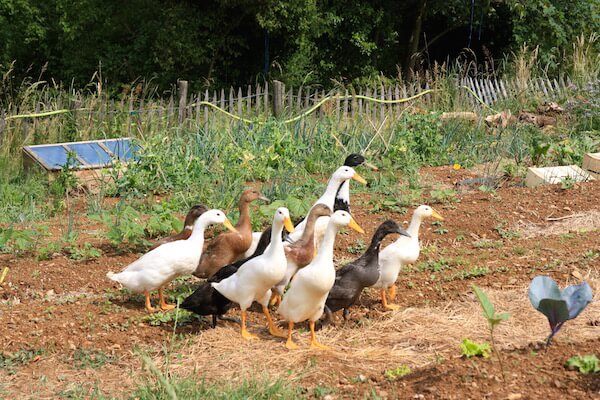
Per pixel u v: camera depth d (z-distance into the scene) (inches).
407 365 298.4
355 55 1085.8
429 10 1096.8
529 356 266.5
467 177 586.9
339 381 286.2
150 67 1021.2
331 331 335.3
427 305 359.9
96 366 308.5
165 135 630.5
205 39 992.2
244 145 592.4
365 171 589.9
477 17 1083.3
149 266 345.7
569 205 492.7
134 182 534.0
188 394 273.7
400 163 605.9
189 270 352.2
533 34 1024.9
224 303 331.9
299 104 716.7
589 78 869.8
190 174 548.7
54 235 458.0
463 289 373.4
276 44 1048.2
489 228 463.5
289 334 317.4
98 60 1039.6
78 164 558.6
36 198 539.2
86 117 678.5
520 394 242.2
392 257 349.1
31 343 323.3
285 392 273.1
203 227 354.6
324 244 306.3
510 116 732.0
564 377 250.2
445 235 456.1
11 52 1080.2
